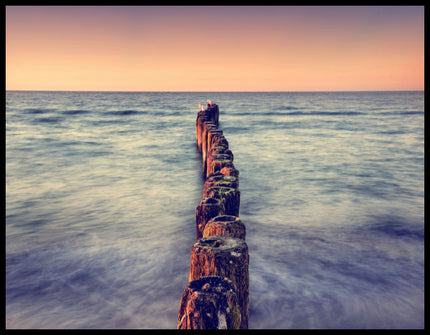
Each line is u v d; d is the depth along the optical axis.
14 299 3.96
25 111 47.41
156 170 11.81
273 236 5.85
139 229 6.24
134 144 18.16
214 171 5.88
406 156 14.52
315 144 18.39
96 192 8.92
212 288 2.01
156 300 3.96
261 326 3.46
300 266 4.73
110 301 3.93
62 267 4.75
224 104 81.00
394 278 4.41
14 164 12.88
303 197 8.48
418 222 6.55
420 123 30.98
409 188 9.39
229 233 3.05
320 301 3.88
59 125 29.48
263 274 4.50
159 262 4.91
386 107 62.81
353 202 8.02
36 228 6.28
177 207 7.63
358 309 3.74
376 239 5.70
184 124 30.84
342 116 40.94
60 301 3.93
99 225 6.46
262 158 14.17
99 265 4.81
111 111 49.75
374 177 10.80
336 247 5.36
